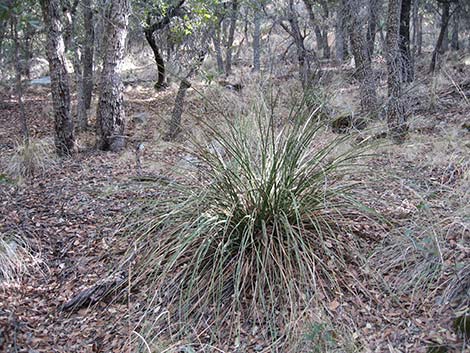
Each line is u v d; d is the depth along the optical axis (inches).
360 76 255.8
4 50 377.1
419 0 480.7
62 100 258.5
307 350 102.7
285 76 245.8
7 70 442.0
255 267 127.3
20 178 215.6
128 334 116.9
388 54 239.8
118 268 135.9
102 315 124.9
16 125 363.3
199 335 114.5
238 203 133.0
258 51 426.0
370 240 135.1
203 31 326.3
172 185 147.1
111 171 224.7
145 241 142.5
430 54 565.9
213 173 139.6
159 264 128.0
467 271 112.7
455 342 97.2
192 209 137.9
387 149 186.2
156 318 114.1
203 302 122.4
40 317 125.6
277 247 129.0
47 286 138.2
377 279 121.6
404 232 131.3
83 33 402.6
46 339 117.3
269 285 117.0
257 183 133.0
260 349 107.5
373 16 297.1
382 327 107.1
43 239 159.3
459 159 187.6
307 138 134.0
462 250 121.6
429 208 139.1
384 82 326.0
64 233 162.2
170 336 113.7
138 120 346.9
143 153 250.5
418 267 120.2
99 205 179.3
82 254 149.6
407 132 213.0
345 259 128.7
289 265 121.2
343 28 294.8
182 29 293.9
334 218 132.1
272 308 113.4
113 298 128.9
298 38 308.5
